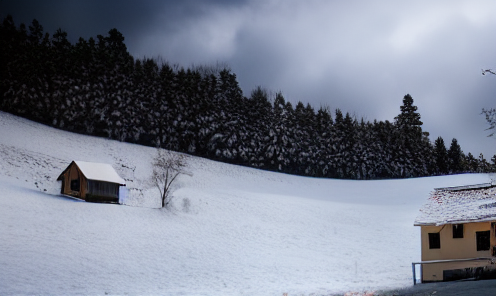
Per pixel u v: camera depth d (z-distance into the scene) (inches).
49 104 3218.5
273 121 3779.5
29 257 1101.7
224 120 3649.1
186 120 3518.7
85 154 2815.0
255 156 3681.1
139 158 3002.0
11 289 863.7
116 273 1094.4
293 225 1977.1
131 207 1824.6
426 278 938.7
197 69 4837.6
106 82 3380.9
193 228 1700.3
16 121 3058.6
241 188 2878.9
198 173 3021.7
